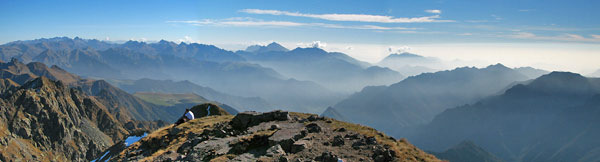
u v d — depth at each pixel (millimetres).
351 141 33562
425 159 29156
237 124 48094
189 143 42031
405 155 29438
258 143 35000
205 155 33781
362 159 28188
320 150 30844
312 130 38219
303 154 30109
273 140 33562
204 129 48281
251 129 41938
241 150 33500
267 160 29141
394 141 34312
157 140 51188
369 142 32875
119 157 50562
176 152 40656
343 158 28562
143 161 38906
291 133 35969
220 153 33438
